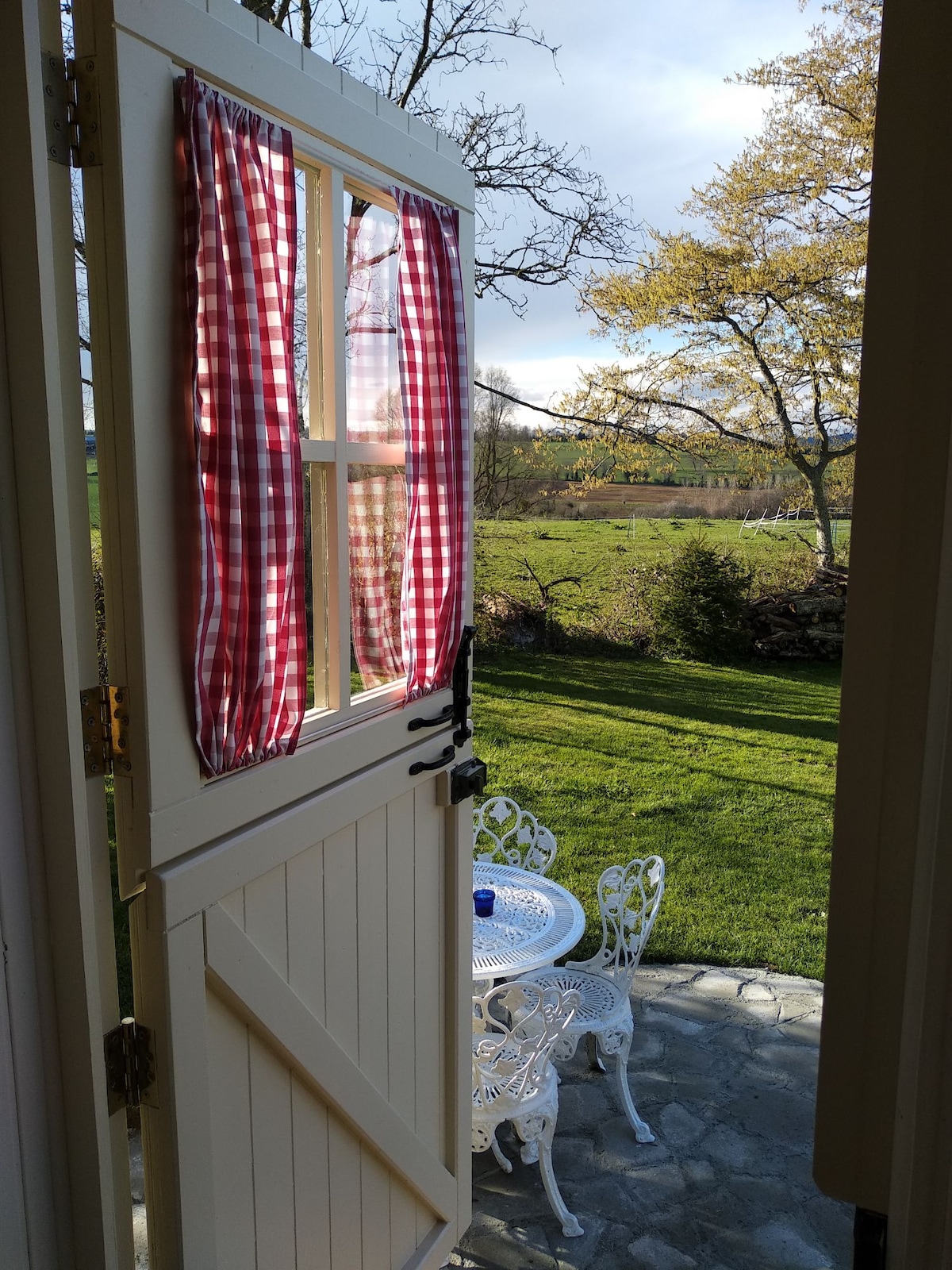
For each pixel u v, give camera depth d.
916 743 0.57
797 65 6.55
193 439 1.23
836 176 6.66
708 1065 3.12
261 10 4.66
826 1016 0.62
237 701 1.33
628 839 5.03
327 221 1.56
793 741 6.30
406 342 1.77
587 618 7.40
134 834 1.22
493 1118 2.24
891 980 0.60
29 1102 1.16
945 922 0.50
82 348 1.14
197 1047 1.31
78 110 1.10
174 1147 1.29
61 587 1.10
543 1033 2.36
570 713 6.68
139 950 1.26
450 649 1.99
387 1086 1.86
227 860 1.34
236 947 1.38
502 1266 2.26
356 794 1.67
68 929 1.16
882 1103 0.62
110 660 1.20
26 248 1.04
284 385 1.38
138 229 1.13
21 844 1.13
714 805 5.44
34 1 1.03
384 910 1.82
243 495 1.31
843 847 0.60
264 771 1.43
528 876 3.13
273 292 1.34
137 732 1.19
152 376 1.17
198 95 1.20
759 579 7.27
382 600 1.80
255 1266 1.49
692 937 4.04
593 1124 2.81
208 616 1.26
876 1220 0.63
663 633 7.34
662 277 6.94
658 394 7.17
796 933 4.07
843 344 6.84
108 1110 1.24
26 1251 1.17
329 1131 1.68
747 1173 2.60
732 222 6.88
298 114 1.43
